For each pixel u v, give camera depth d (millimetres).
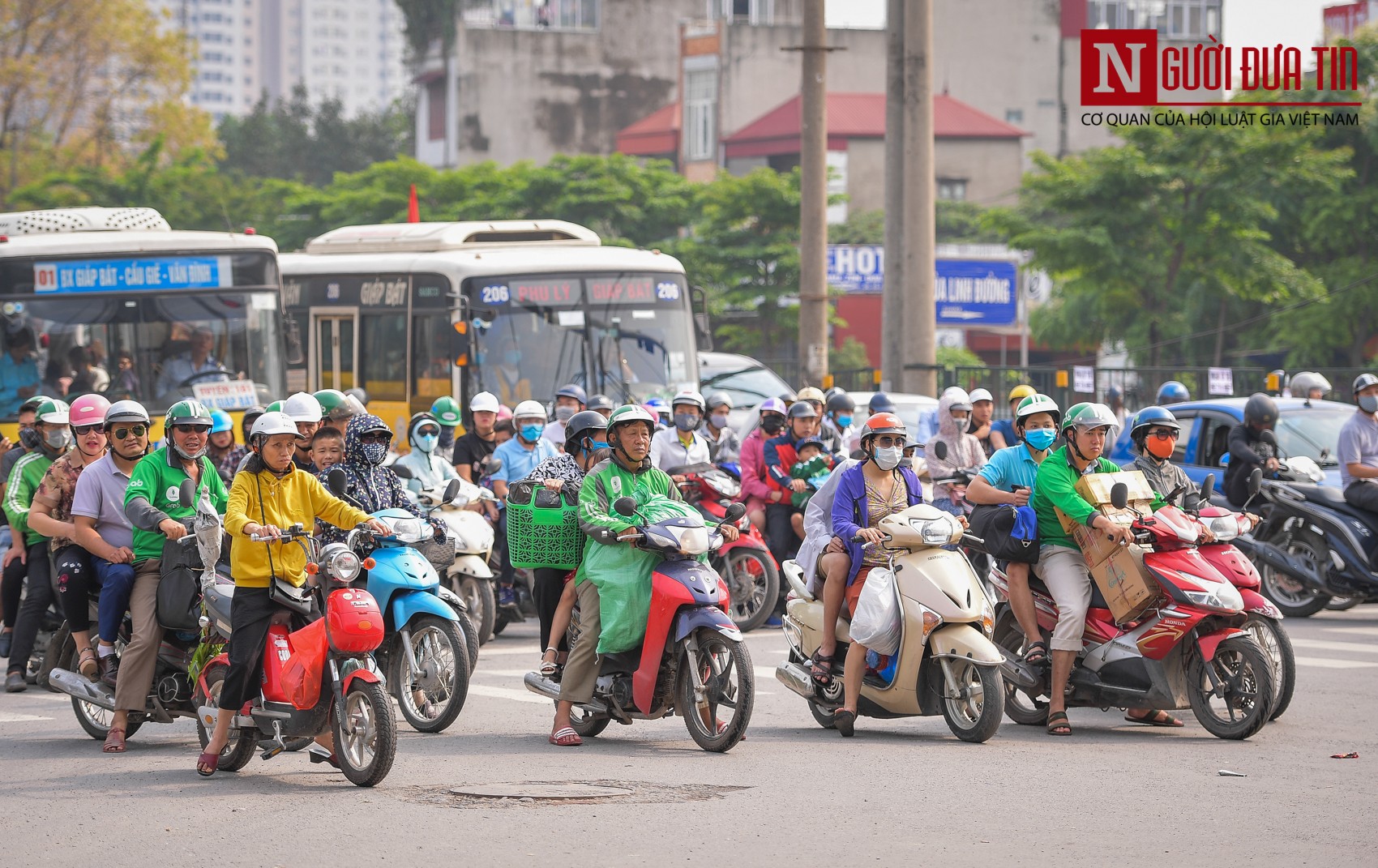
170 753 21719
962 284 113938
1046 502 22594
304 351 50906
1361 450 34062
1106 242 97562
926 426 37219
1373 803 17578
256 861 15305
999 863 14898
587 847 15609
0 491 29500
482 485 32969
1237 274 97375
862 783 18750
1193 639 21969
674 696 21281
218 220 149250
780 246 122250
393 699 23875
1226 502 35531
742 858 15125
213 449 26844
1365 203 99125
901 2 59000
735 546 33750
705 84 192750
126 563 21641
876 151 178250
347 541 19344
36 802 18266
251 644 19234
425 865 15031
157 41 160625
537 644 32656
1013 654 23359
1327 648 30453
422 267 47250
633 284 47812
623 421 21328
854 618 21812
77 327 41094
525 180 131500
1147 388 67188
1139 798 17844
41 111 165250
